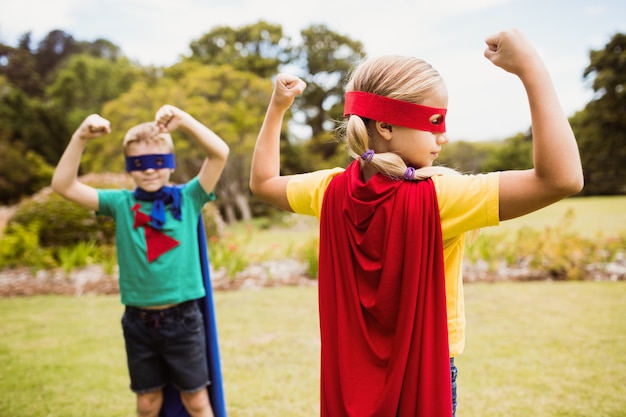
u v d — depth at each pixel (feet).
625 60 80.02
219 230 31.48
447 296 4.41
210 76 65.82
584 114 87.20
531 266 22.30
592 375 11.10
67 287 22.22
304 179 5.02
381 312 4.16
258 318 16.93
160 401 8.39
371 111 4.22
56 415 9.96
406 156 4.30
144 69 79.36
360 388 4.21
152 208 8.07
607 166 83.41
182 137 59.31
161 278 7.85
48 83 144.15
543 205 3.67
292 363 12.66
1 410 10.18
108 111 59.77
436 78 4.19
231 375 11.92
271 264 26.12
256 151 5.32
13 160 81.87
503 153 78.69
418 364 4.01
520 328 14.71
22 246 25.43
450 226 4.02
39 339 15.15
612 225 38.42
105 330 16.10
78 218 27.25
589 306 16.84
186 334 7.93
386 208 4.08
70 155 8.04
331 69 91.40
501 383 10.84
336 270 4.46
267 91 67.36
